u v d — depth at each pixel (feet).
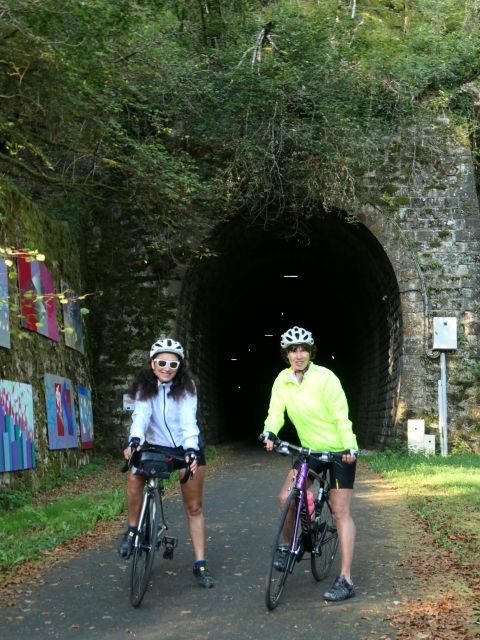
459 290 54.03
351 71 52.54
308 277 91.15
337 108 50.75
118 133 40.63
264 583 16.84
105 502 28.81
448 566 17.90
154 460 15.51
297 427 16.10
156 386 16.33
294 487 15.39
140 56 42.01
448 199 54.80
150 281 54.95
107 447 53.36
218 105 49.70
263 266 83.66
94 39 33.50
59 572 17.94
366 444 68.49
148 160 41.96
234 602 15.25
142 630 13.50
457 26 61.52
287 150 52.13
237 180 52.26
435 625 13.24
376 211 54.70
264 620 13.97
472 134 57.31
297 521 15.05
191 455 15.55
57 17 31.19
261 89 49.11
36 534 22.48
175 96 48.37
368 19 61.93
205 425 70.08
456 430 52.60
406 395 53.11
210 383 79.20
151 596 15.81
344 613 14.28
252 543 21.48
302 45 50.55
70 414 42.42
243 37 50.90
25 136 38.19
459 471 39.04
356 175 54.44
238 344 108.68
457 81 55.72
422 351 53.42
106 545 21.24
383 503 28.81
